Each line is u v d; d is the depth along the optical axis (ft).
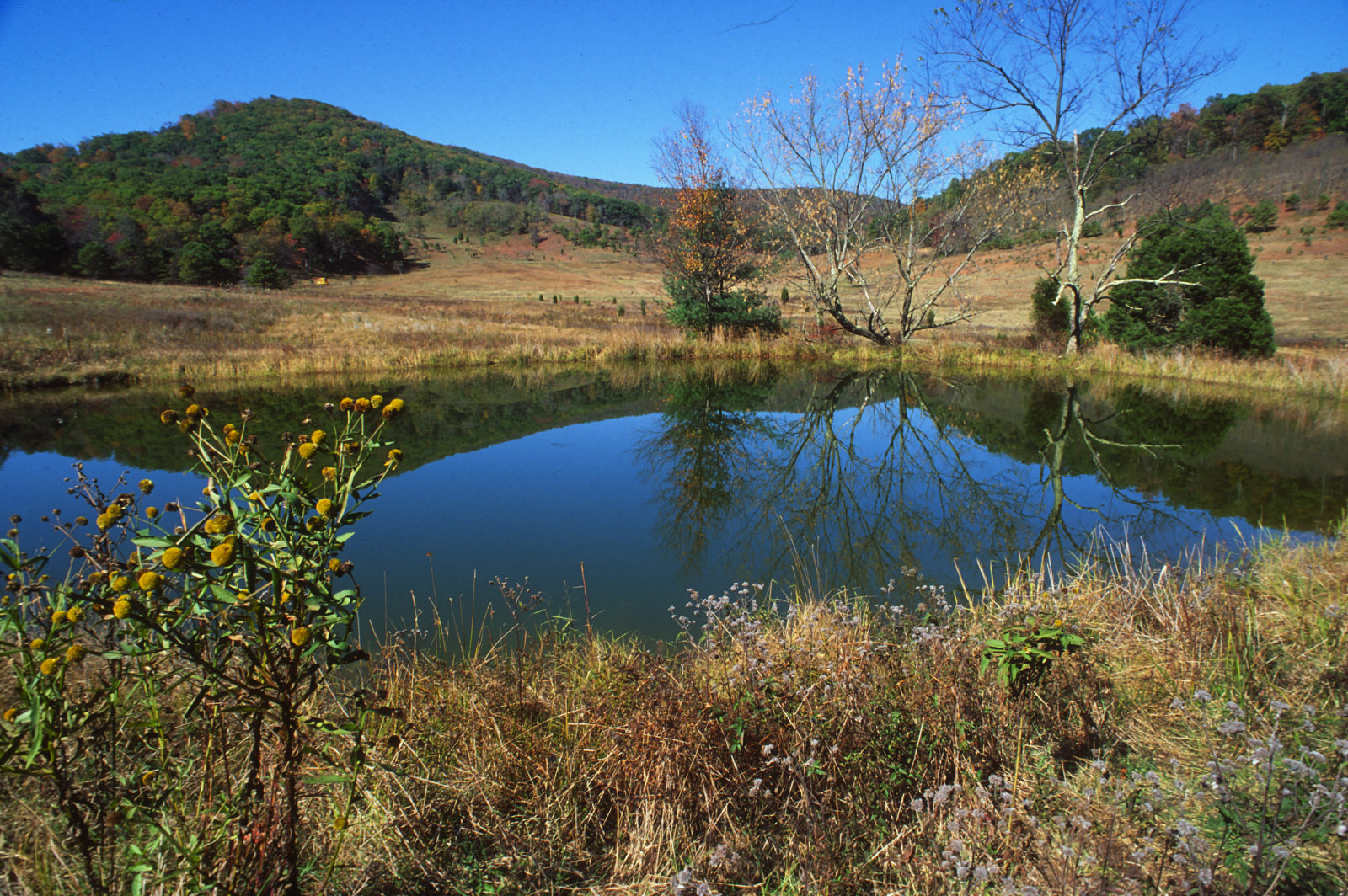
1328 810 6.20
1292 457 33.06
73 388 53.98
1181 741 8.64
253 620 5.31
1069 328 73.77
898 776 8.05
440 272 309.22
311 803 7.02
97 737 5.63
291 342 77.36
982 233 69.56
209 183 350.02
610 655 12.35
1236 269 59.47
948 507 26.96
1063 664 10.14
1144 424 42.01
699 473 32.73
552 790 7.98
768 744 8.05
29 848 5.99
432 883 6.54
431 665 11.73
